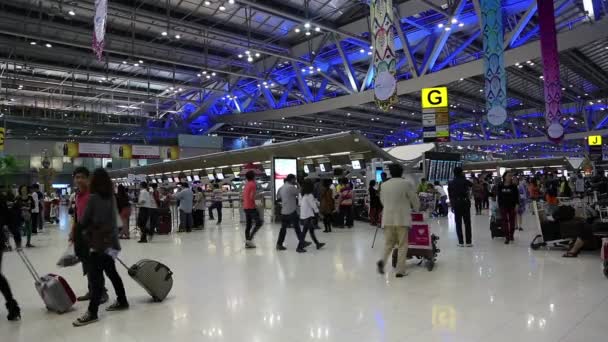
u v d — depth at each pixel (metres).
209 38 21.23
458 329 3.62
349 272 6.03
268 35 23.45
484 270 5.93
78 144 26.56
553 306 4.17
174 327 3.90
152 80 28.55
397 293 4.82
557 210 7.45
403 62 25.09
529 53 17.84
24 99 33.19
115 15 18.17
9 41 20.80
